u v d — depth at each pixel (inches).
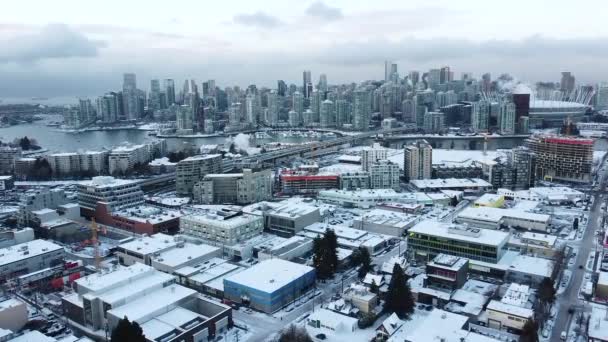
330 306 7790.4
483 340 6259.8
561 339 6815.9
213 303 7613.2
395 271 7652.6
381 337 6840.6
